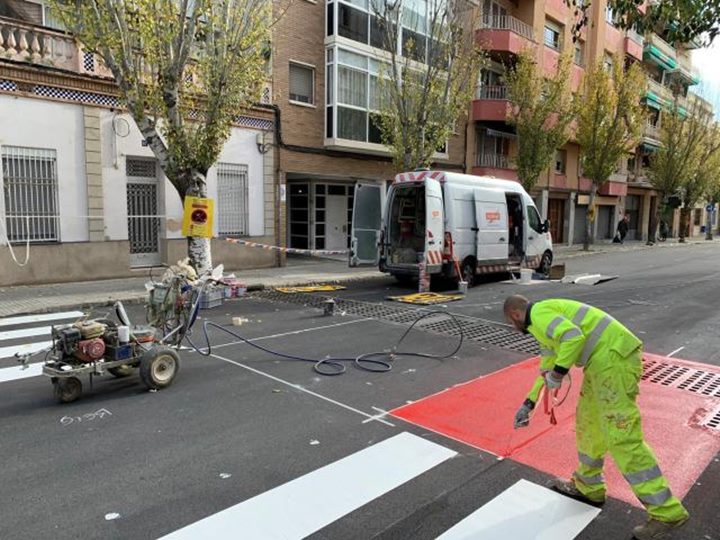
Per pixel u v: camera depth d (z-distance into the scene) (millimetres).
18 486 3682
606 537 3217
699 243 37438
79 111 12188
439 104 16547
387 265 12945
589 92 25828
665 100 36844
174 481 3766
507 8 25781
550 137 22828
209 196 14914
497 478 3885
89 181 12445
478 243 12969
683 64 41906
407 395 5539
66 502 3488
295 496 3594
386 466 4027
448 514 3426
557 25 28250
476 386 5836
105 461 4051
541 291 12406
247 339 7652
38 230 11891
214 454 4180
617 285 13625
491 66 24531
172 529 3203
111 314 9250
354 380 5980
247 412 5035
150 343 5754
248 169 15805
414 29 18266
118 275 13039
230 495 3594
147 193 13898
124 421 4793
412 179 12445
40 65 11438
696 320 9398
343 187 20672
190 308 6293
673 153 33375
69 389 5215
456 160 23781
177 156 11156
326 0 17578
